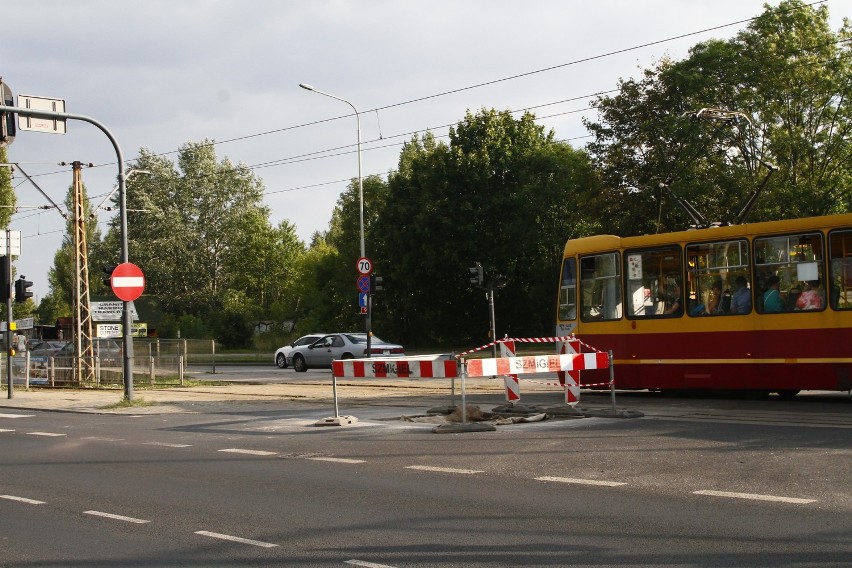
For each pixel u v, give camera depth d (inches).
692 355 743.7
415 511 325.1
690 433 504.7
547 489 357.7
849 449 430.9
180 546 285.6
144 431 631.2
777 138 1653.5
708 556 252.8
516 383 638.5
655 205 1745.8
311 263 2906.0
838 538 267.3
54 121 790.5
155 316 3075.8
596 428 542.3
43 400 979.3
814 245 682.2
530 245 2220.7
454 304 2390.5
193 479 410.9
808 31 1753.2
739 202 1660.9
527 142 2282.2
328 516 322.0
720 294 731.4
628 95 1814.7
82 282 1286.9
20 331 1774.1
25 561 272.7
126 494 378.6
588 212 1908.2
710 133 1659.7
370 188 2755.9
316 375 1343.5
